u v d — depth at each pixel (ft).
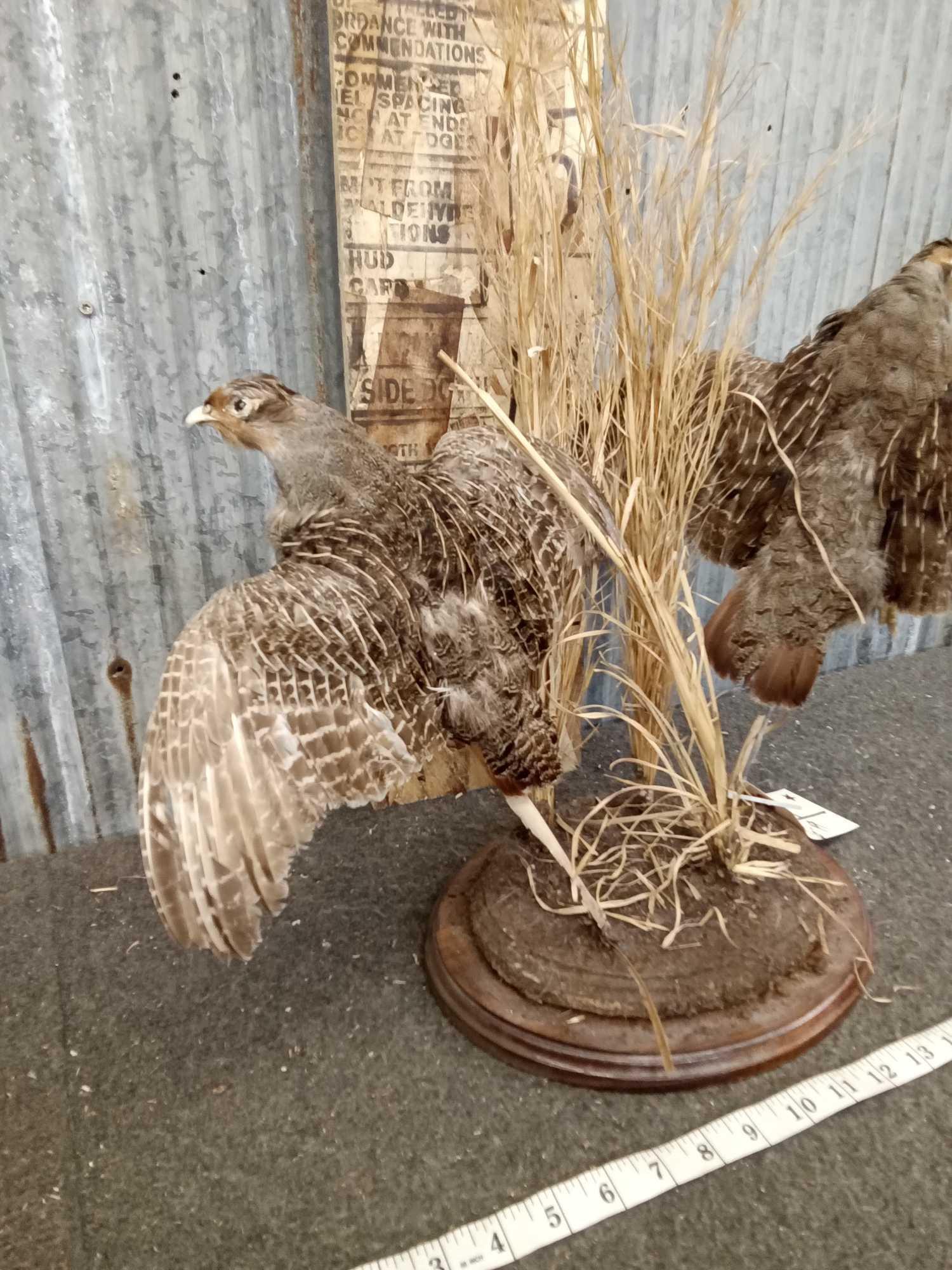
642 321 3.29
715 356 3.70
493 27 3.71
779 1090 2.92
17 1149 2.79
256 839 2.26
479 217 3.86
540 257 3.51
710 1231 2.50
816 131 4.96
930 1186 2.62
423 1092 2.97
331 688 2.36
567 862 3.20
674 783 3.98
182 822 2.17
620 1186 2.61
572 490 3.22
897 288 3.16
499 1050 3.06
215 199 3.78
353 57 3.58
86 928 3.83
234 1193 2.63
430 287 4.00
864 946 3.36
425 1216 2.55
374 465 2.73
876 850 4.17
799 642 3.57
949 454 3.21
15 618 4.03
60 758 4.33
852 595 3.40
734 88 4.56
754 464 3.57
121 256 3.71
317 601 2.38
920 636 6.61
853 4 4.75
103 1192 2.64
